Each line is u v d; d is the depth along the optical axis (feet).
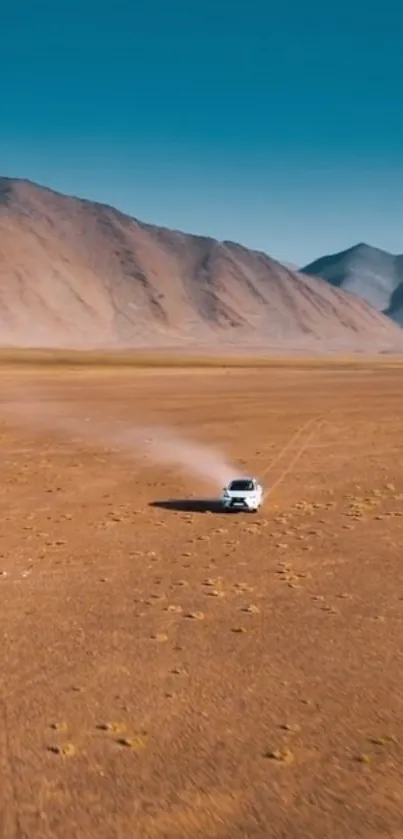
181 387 417.08
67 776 51.06
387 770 51.93
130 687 64.28
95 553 108.37
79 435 241.35
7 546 112.68
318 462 194.18
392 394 385.91
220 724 58.08
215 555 107.24
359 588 91.97
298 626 78.84
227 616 81.66
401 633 76.95
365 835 45.42
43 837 45.03
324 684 65.16
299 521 130.31
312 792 49.47
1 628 78.13
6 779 50.75
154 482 168.25
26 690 63.77
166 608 83.97
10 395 361.92
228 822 46.47
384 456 202.59
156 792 49.29
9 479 169.68
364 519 131.34
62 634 76.33
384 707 61.00
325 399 359.25
